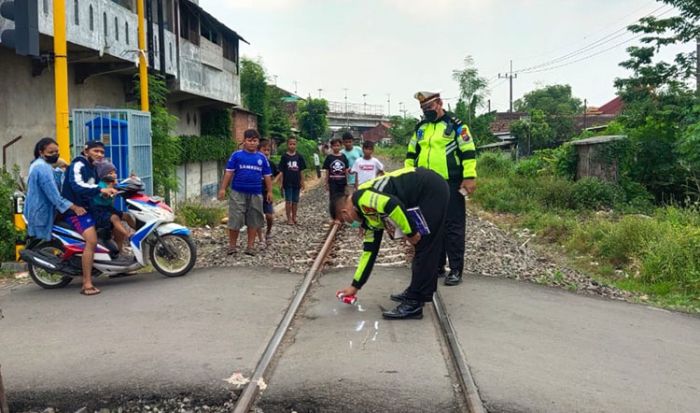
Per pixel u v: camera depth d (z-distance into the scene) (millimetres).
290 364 4789
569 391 4363
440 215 5906
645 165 20484
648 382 4652
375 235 6195
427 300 6023
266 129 42156
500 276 8367
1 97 12281
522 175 28406
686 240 9484
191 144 23328
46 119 13953
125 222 7906
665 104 21500
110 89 17672
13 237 9086
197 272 8156
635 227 10688
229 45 27469
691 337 5992
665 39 22656
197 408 4180
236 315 6109
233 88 27734
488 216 17391
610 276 9562
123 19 15625
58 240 7312
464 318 6121
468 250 10305
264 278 7812
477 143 44688
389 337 5453
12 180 10086
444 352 5109
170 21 19453
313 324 5910
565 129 52094
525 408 4062
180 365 4703
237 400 4199
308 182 36438
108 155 11336
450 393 4270
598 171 21078
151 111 14570
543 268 9086
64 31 8703
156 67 17828
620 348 5473
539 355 5113
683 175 20047
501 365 4793
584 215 17328
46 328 5738
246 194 9453
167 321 5910
